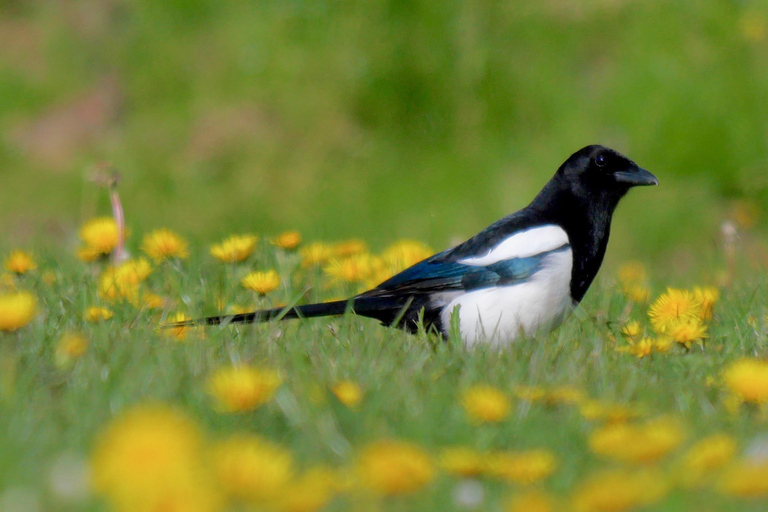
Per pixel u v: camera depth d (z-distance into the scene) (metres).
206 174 19.38
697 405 6.59
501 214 18.17
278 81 20.58
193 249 11.40
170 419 4.23
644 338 8.27
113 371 6.42
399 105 19.86
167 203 18.89
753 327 8.84
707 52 20.03
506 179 18.77
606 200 9.41
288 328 8.68
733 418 6.19
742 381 6.14
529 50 20.41
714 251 14.64
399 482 4.34
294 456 5.21
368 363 7.17
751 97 19.30
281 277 10.39
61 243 15.00
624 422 5.75
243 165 19.48
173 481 3.89
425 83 19.89
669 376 7.29
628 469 5.08
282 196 19.02
